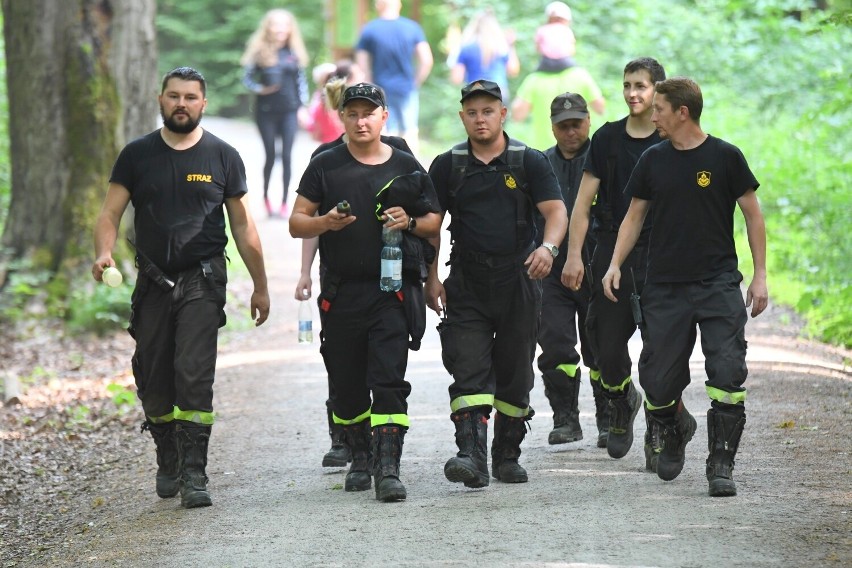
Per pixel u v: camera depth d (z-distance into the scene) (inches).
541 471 745.0
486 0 2677.2
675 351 669.3
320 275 713.6
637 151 741.3
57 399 1126.4
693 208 663.1
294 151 2819.9
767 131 1831.9
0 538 741.3
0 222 1731.1
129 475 853.8
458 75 1790.1
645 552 557.0
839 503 629.0
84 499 805.9
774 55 1983.3
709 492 656.4
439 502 675.4
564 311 815.1
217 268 714.2
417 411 940.0
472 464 685.3
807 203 1526.8
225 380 1121.4
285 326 1353.3
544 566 544.4
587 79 1341.0
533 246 700.7
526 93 1349.7
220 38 4210.1
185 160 711.1
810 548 554.9
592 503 650.2
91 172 1445.6
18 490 850.8
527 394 713.0
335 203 690.2
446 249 1600.6
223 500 719.1
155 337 715.4
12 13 1456.7
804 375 977.5
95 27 1453.0
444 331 700.7
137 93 1472.7
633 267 741.9
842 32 1942.7
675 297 672.4
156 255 708.7
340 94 821.9
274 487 745.0
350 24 3154.5
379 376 686.5
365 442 725.3
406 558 569.3
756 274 664.4
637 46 2188.7
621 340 754.2
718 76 2021.4
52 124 1448.1
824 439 775.1
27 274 1421.0
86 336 1354.6
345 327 695.1
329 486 737.6
